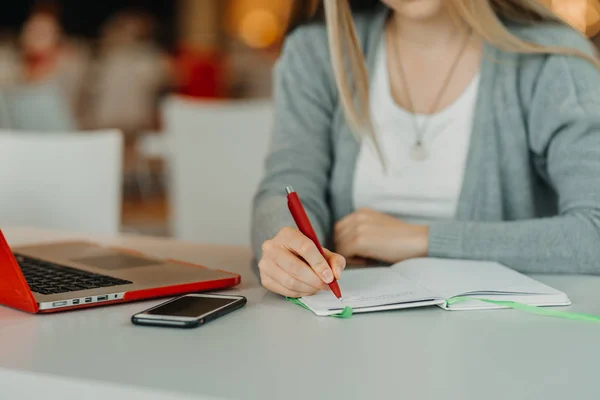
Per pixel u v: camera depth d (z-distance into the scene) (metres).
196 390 0.64
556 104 1.37
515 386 0.66
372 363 0.72
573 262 1.19
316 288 0.95
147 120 6.73
